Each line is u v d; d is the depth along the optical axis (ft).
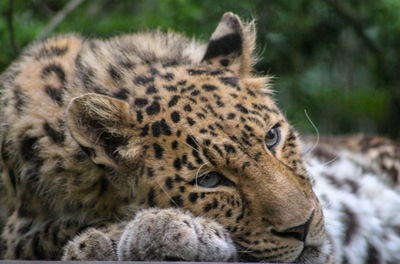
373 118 74.64
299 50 65.67
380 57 70.23
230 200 26.37
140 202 27.53
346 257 37.65
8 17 53.42
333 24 66.85
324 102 71.31
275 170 26.17
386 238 39.73
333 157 41.55
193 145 26.27
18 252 31.22
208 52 31.63
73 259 27.22
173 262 22.86
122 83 29.30
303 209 25.48
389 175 42.65
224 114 26.73
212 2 58.54
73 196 29.76
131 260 25.44
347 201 38.93
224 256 25.52
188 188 26.43
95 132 27.58
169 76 28.94
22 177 30.96
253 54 33.14
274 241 25.90
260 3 59.77
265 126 27.22
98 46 33.24
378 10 65.51
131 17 59.06
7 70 35.83
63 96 30.40
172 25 56.90
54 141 29.78
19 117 31.24
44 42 35.45
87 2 61.93
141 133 27.12
